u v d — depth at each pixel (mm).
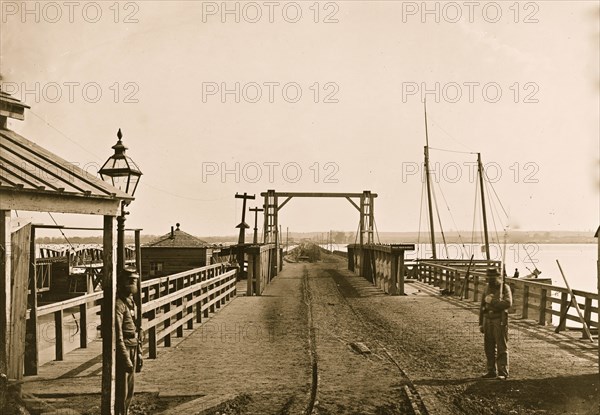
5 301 6195
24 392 6574
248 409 7684
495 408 7754
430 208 46000
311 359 10898
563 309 14516
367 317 17156
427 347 12234
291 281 32094
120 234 7461
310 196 37750
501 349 9500
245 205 38750
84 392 8102
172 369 10008
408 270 36438
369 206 38562
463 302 21453
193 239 27656
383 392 8516
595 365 10383
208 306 17234
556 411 7613
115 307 6797
